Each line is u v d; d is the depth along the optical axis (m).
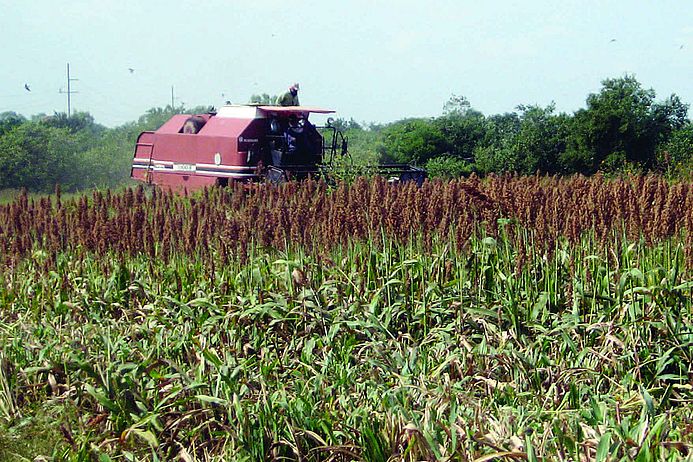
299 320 10.64
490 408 8.44
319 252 12.47
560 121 35.44
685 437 7.58
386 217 12.32
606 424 7.49
